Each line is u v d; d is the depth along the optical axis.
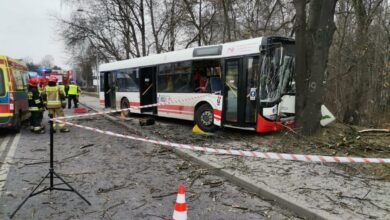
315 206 4.66
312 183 5.61
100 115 17.30
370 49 13.76
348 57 14.29
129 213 4.65
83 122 14.49
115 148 8.84
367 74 13.61
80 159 7.64
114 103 17.14
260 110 9.19
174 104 12.26
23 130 12.19
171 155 8.01
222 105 10.10
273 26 19.03
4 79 10.62
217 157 7.33
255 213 4.71
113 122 14.45
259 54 9.18
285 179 5.82
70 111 20.05
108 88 18.11
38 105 11.43
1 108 10.60
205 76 10.98
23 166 6.97
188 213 4.67
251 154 5.66
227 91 10.09
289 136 8.84
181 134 10.48
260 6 18.77
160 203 5.02
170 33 26.05
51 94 11.35
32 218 4.47
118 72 16.41
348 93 13.96
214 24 23.67
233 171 6.29
